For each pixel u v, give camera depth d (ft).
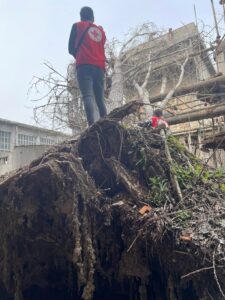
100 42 16.65
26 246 13.08
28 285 14.14
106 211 11.92
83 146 13.70
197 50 42.29
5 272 13.30
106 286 13.24
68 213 11.75
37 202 12.15
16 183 11.91
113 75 35.01
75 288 13.85
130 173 13.15
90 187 12.19
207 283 10.25
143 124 14.98
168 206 11.78
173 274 11.23
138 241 11.37
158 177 12.68
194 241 10.32
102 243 12.26
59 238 12.60
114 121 13.23
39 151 38.11
